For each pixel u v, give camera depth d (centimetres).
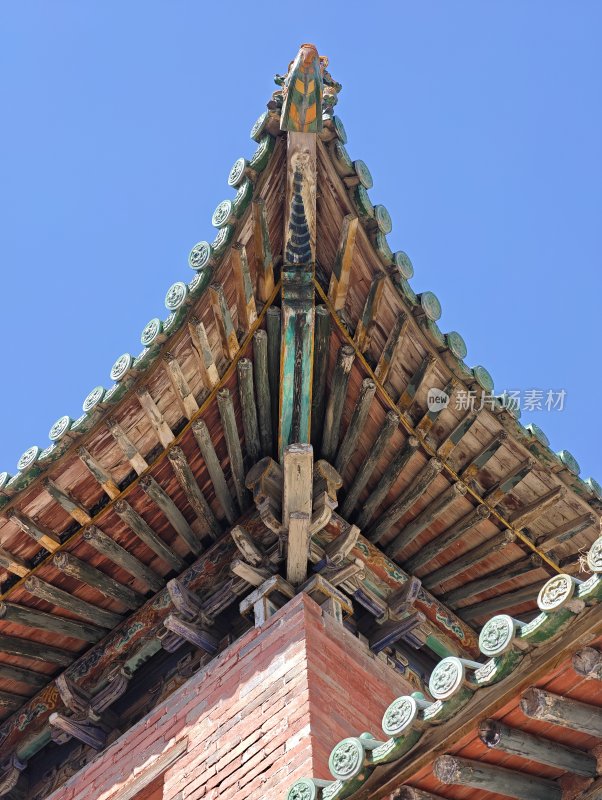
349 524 1513
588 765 947
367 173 1339
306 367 1393
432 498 1545
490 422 1488
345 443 1478
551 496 1528
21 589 1527
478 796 959
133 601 1573
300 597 1434
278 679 1359
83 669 1595
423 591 1612
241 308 1388
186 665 1554
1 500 1443
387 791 950
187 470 1476
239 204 1327
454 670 902
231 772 1312
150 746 1449
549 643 880
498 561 1598
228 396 1440
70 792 1502
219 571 1541
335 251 1370
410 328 1426
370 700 1398
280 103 1305
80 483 1470
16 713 1641
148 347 1390
